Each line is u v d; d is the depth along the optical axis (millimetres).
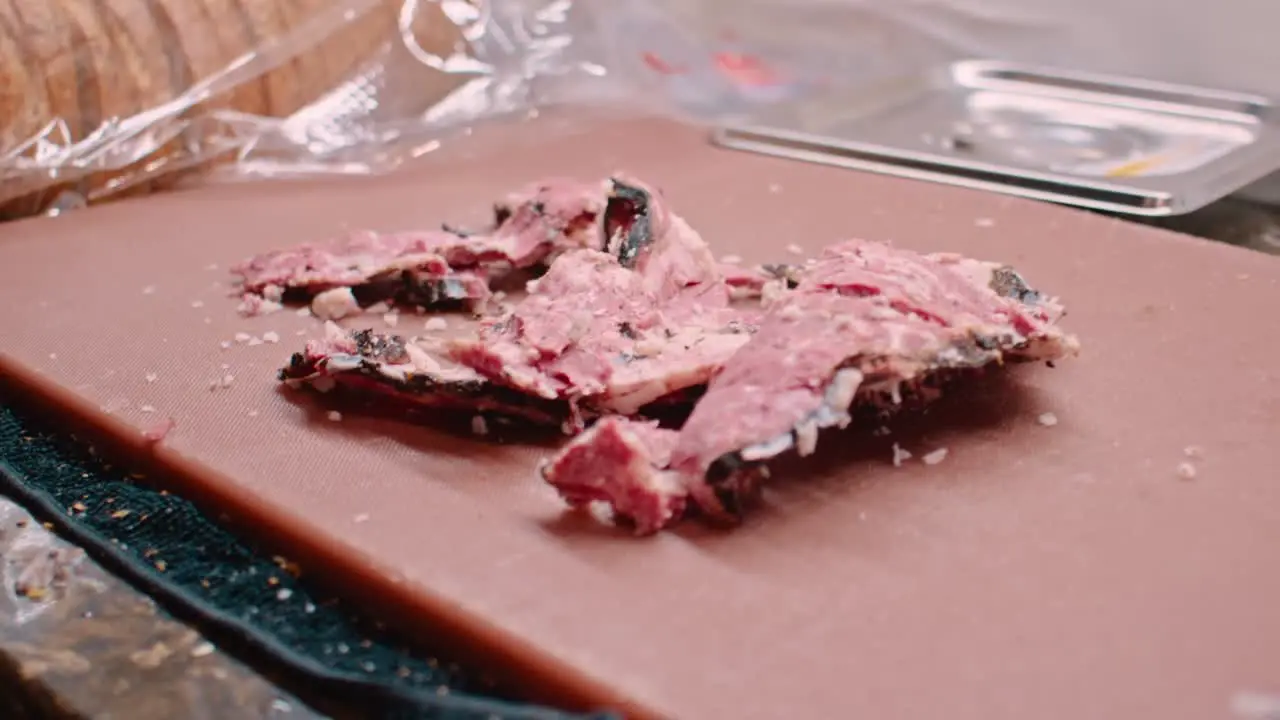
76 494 650
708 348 660
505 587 596
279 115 889
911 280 655
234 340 710
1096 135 888
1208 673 571
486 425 658
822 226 794
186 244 797
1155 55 983
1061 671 572
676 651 578
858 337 627
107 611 601
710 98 979
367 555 605
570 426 652
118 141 840
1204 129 886
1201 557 603
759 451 609
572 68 969
